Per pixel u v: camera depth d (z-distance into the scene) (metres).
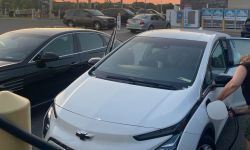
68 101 4.48
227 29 41.69
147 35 5.94
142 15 33.56
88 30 8.39
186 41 5.57
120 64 5.35
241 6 56.44
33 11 56.78
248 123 3.99
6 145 1.85
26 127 1.90
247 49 6.46
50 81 7.11
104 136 3.99
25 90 6.65
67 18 36.22
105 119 4.10
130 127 3.99
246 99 4.02
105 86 4.75
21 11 58.75
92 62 6.12
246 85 3.97
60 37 7.56
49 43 7.28
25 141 1.85
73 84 4.94
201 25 42.06
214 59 5.47
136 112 4.17
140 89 4.64
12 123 1.82
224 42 6.06
